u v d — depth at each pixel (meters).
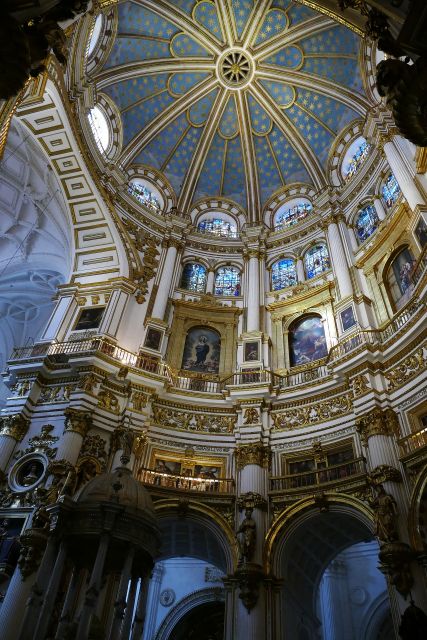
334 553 17.86
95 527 8.45
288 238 26.62
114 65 25.80
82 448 16.64
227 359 22.23
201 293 24.86
